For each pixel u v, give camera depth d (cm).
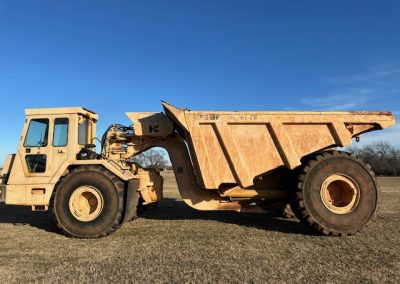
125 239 739
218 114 821
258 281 488
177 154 895
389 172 5838
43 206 837
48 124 833
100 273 525
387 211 1112
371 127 820
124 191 782
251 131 824
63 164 810
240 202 877
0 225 915
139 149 912
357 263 568
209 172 819
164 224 894
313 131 820
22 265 566
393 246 673
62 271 535
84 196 784
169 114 846
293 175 820
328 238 741
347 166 781
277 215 1016
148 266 555
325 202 772
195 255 614
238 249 650
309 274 516
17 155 824
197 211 1112
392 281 488
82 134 866
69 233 759
